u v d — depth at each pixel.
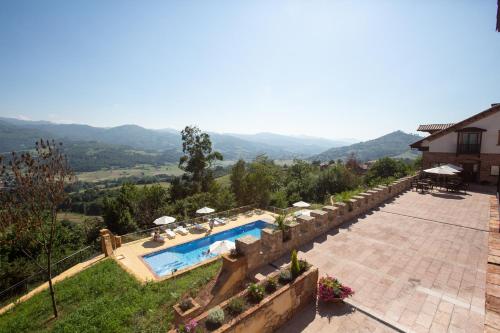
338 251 9.57
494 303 4.36
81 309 10.22
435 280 7.71
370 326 6.08
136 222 27.47
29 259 18.61
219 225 21.75
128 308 9.82
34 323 10.39
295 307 6.61
